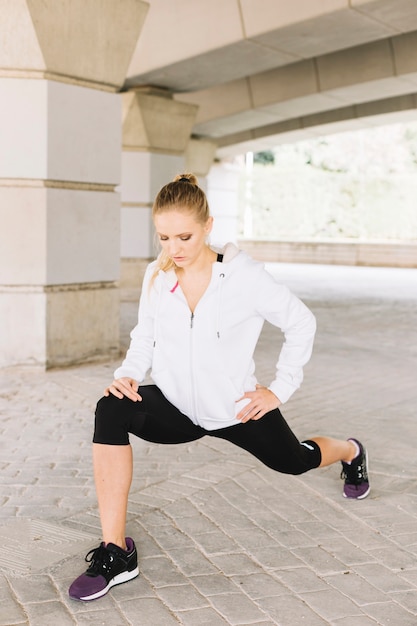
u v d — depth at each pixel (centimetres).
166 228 255
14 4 668
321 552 326
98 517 365
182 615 269
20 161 695
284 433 290
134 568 295
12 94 688
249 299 271
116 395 276
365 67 1562
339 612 273
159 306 275
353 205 3862
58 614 269
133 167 1488
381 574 306
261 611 273
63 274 729
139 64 1338
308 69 1680
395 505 384
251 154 3947
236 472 433
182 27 1234
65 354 743
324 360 827
